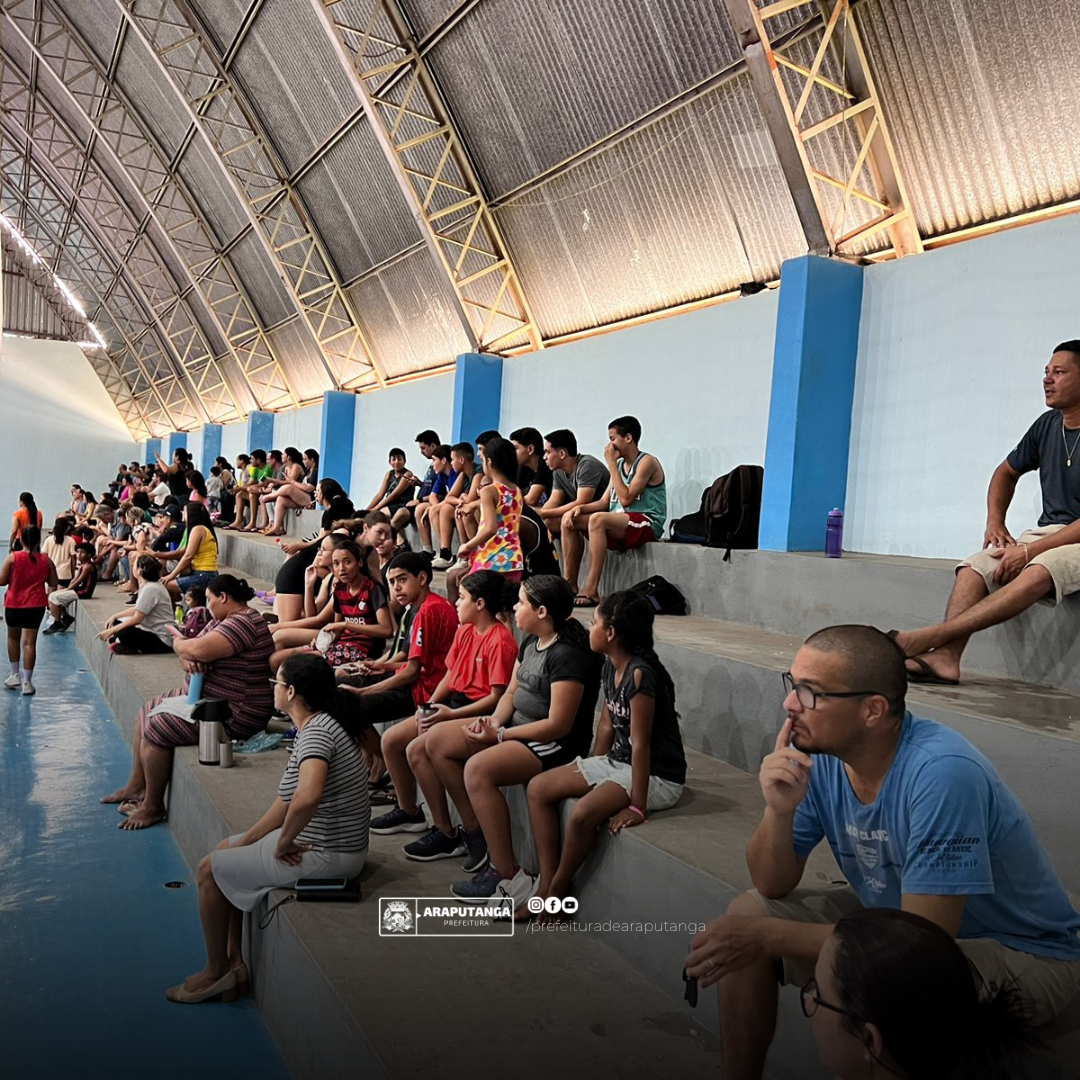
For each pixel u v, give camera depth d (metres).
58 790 5.54
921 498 5.52
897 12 5.73
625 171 8.38
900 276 5.69
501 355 10.47
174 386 25.28
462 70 9.48
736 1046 1.99
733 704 4.10
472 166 10.16
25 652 8.11
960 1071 1.18
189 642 4.91
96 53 15.80
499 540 5.60
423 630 4.48
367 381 15.07
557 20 8.14
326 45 11.01
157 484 17.59
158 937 3.69
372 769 4.70
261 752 5.00
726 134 7.29
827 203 6.59
